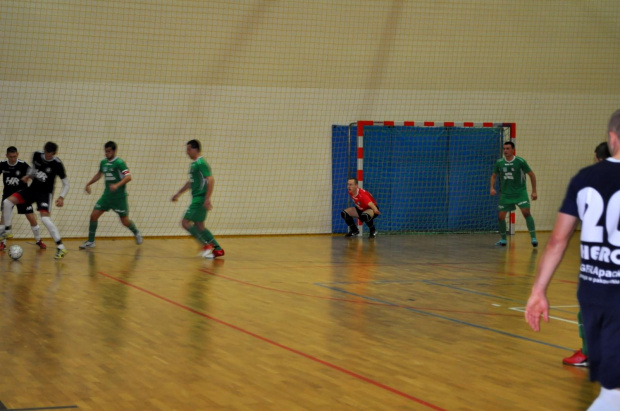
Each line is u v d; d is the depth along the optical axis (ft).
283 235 51.08
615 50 55.72
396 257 38.11
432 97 53.67
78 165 46.93
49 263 33.45
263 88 50.21
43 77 45.91
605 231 9.61
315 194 51.83
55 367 15.70
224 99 49.52
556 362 16.57
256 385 14.49
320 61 50.75
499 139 54.80
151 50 47.37
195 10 47.65
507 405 13.32
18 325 20.01
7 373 15.16
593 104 56.70
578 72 55.72
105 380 14.73
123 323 20.47
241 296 25.39
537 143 55.98
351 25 50.67
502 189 44.42
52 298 24.26
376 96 52.60
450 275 31.35
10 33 44.86
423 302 24.64
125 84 47.44
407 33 51.88
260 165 50.55
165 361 16.35
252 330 19.83
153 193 48.47
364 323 20.99
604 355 9.57
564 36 54.60
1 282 27.48
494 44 53.52
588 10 54.34
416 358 16.89
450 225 54.44
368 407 13.10
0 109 45.29
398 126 52.75
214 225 49.90
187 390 14.08
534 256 38.81
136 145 47.98
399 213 53.36
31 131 45.93
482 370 15.83
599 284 9.66
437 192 54.03
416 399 13.64
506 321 21.45
